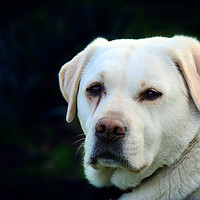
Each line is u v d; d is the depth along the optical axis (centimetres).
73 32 2011
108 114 544
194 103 586
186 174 573
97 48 635
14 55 1934
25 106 1877
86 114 605
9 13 2014
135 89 566
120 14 1941
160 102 564
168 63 586
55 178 1445
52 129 1761
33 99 1889
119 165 548
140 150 548
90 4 2030
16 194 1387
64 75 684
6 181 1435
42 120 1841
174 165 580
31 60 1955
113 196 624
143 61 577
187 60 582
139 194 591
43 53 1984
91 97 598
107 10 2011
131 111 551
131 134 539
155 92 564
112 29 1922
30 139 1711
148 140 559
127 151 538
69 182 1425
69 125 1709
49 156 1569
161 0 1928
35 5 2056
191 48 595
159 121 564
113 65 581
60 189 1397
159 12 1872
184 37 611
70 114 642
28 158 1567
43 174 1468
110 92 577
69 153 1562
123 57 586
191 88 564
